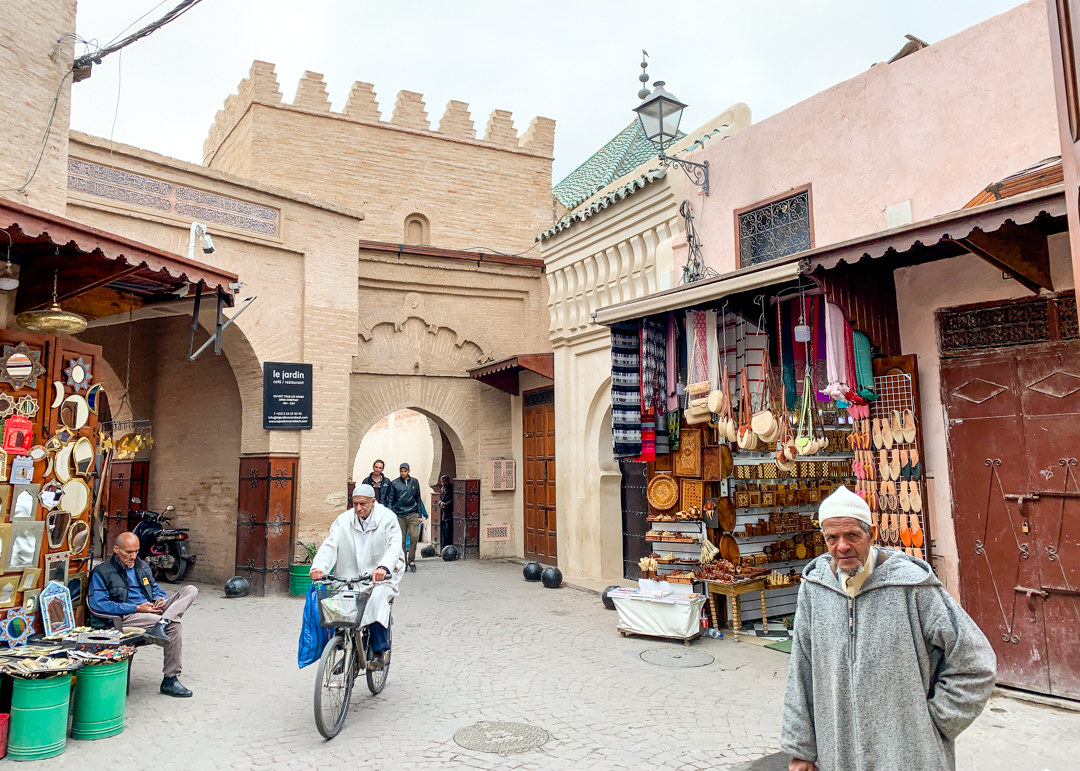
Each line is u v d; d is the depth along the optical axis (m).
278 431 10.65
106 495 12.80
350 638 5.16
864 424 6.26
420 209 15.36
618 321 7.85
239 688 5.98
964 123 6.40
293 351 10.97
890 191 6.93
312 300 11.16
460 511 14.16
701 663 6.68
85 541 5.83
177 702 5.60
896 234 4.96
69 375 5.68
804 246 7.71
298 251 11.07
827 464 8.91
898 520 6.02
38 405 5.43
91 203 8.98
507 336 14.73
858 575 2.62
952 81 6.51
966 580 5.77
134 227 9.41
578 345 11.73
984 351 5.78
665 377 8.00
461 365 14.22
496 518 14.15
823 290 5.72
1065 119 2.59
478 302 14.56
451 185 15.77
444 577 11.91
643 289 10.17
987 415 5.73
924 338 6.14
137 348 13.25
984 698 2.41
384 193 15.06
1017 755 4.43
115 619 5.56
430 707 5.52
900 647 2.51
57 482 5.53
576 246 11.45
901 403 6.05
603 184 16.61
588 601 9.84
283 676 6.34
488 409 14.39
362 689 5.96
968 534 5.79
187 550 12.06
